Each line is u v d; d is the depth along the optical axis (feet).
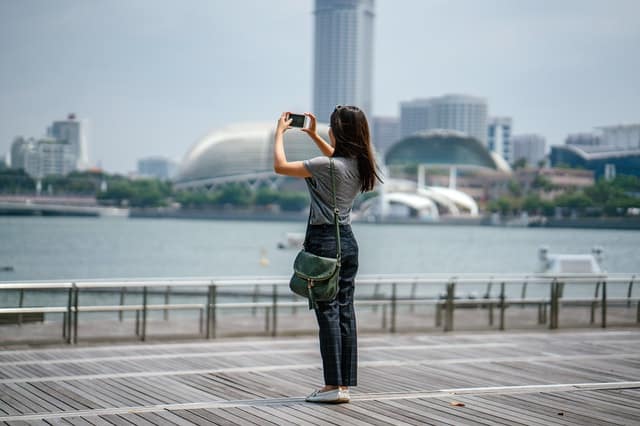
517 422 20.21
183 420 20.03
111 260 224.94
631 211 386.11
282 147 21.22
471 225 636.07
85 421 19.92
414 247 342.03
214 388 24.97
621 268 198.49
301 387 25.26
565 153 574.56
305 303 41.86
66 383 25.49
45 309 35.65
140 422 19.83
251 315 54.44
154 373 27.63
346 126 21.18
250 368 28.99
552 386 25.36
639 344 37.29
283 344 35.76
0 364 29.14
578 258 91.40
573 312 56.24
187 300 66.28
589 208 451.53
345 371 22.17
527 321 51.93
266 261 223.71
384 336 40.01
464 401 22.71
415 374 28.14
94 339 36.65
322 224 21.04
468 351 34.30
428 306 58.70
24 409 21.52
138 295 67.36
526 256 278.05
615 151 432.25
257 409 21.34
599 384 25.81
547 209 571.28
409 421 20.07
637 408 22.12
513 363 30.89
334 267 20.76
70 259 222.07
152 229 515.09
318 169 20.77
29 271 177.78
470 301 46.91
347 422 19.90
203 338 39.11
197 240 368.27
